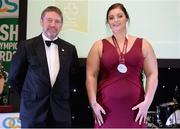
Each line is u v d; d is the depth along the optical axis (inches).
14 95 103.2
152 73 87.9
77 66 90.0
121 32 88.4
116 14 87.4
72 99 100.4
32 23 109.3
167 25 109.3
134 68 84.7
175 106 101.5
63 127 82.3
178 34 109.1
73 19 109.3
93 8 109.4
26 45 84.5
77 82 99.4
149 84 86.3
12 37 156.9
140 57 85.0
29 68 83.4
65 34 109.0
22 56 83.8
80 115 104.9
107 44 87.6
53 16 83.8
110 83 84.3
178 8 109.4
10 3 156.3
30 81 82.4
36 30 109.3
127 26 108.7
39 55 83.2
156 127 99.0
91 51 89.0
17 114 93.4
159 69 111.5
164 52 109.0
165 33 109.3
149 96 84.7
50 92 82.2
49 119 82.2
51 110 81.8
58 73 83.0
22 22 109.2
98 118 84.2
